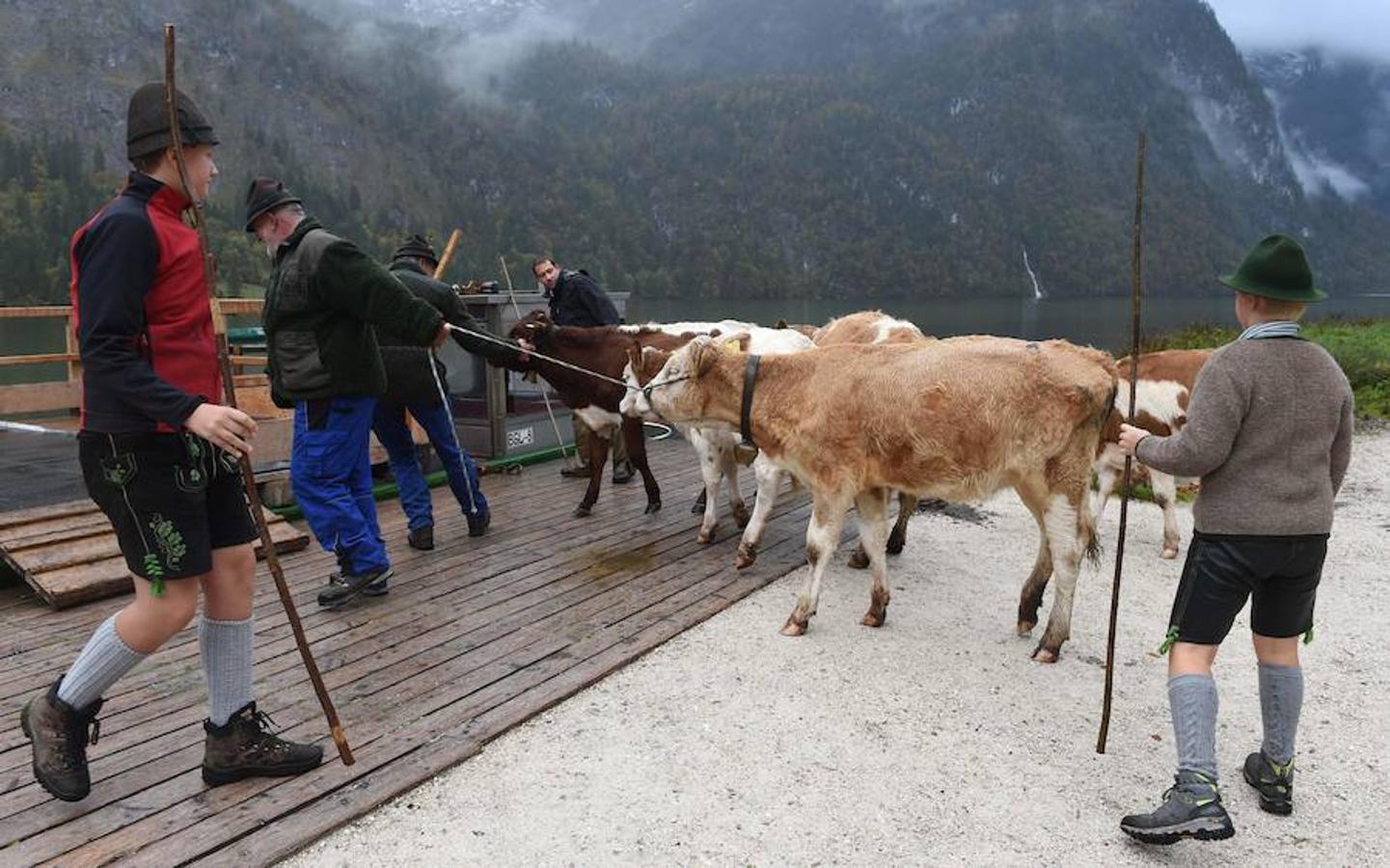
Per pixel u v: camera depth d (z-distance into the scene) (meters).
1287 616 3.34
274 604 5.43
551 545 6.79
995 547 7.07
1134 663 4.87
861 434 4.92
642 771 3.71
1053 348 4.77
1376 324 25.41
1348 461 3.30
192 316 3.10
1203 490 3.32
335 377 5.02
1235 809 3.49
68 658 4.61
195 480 3.08
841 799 3.53
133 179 3.03
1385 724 4.21
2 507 6.63
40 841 3.06
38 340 24.56
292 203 5.01
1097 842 3.27
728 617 5.44
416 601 5.53
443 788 3.55
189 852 3.02
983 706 4.33
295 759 3.52
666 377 5.55
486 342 6.86
